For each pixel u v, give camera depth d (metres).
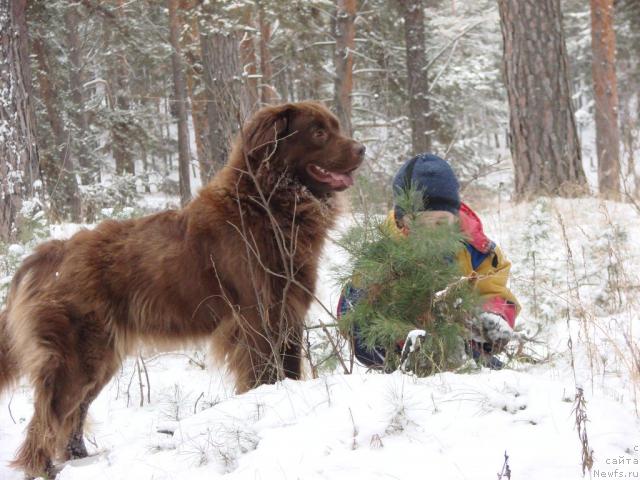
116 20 19.09
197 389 5.24
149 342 4.34
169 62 22.80
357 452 2.78
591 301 5.44
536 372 4.05
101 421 4.85
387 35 21.59
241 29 14.24
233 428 3.21
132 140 23.41
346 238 3.79
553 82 11.90
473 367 3.62
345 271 3.83
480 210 10.93
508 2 12.05
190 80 20.39
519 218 8.79
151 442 3.46
